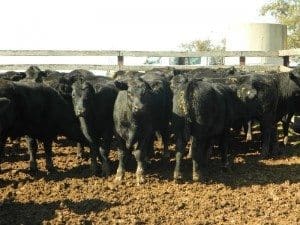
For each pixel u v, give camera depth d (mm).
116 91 7512
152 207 5852
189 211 5754
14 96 6910
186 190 6461
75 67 12172
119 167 6906
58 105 7434
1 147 7070
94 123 7191
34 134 7203
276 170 7402
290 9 24844
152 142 7582
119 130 6824
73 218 5531
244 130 10023
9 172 7270
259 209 5777
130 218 5543
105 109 7238
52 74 9141
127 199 6117
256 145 9102
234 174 7191
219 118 6891
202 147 7027
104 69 12219
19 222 5477
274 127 8328
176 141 6762
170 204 5965
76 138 7664
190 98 6570
